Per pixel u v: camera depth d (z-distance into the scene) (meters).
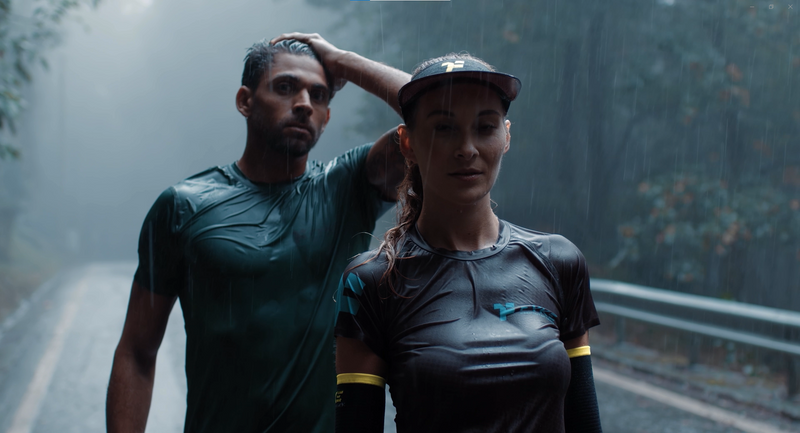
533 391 1.12
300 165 1.92
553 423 1.15
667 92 8.30
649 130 9.43
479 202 1.26
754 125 8.08
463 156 1.21
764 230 7.34
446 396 1.11
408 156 1.37
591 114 9.40
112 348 7.11
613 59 8.93
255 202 1.85
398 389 1.17
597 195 9.98
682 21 8.34
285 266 1.78
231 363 1.74
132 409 1.90
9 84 7.13
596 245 10.34
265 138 1.86
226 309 1.75
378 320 1.24
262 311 1.75
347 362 1.25
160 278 1.88
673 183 7.90
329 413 1.80
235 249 1.77
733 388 4.86
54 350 7.15
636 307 7.98
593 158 9.81
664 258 8.27
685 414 4.36
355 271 1.27
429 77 1.20
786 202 7.56
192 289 1.81
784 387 4.89
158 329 1.95
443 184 1.22
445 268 1.23
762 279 7.93
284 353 1.74
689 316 7.38
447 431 1.12
